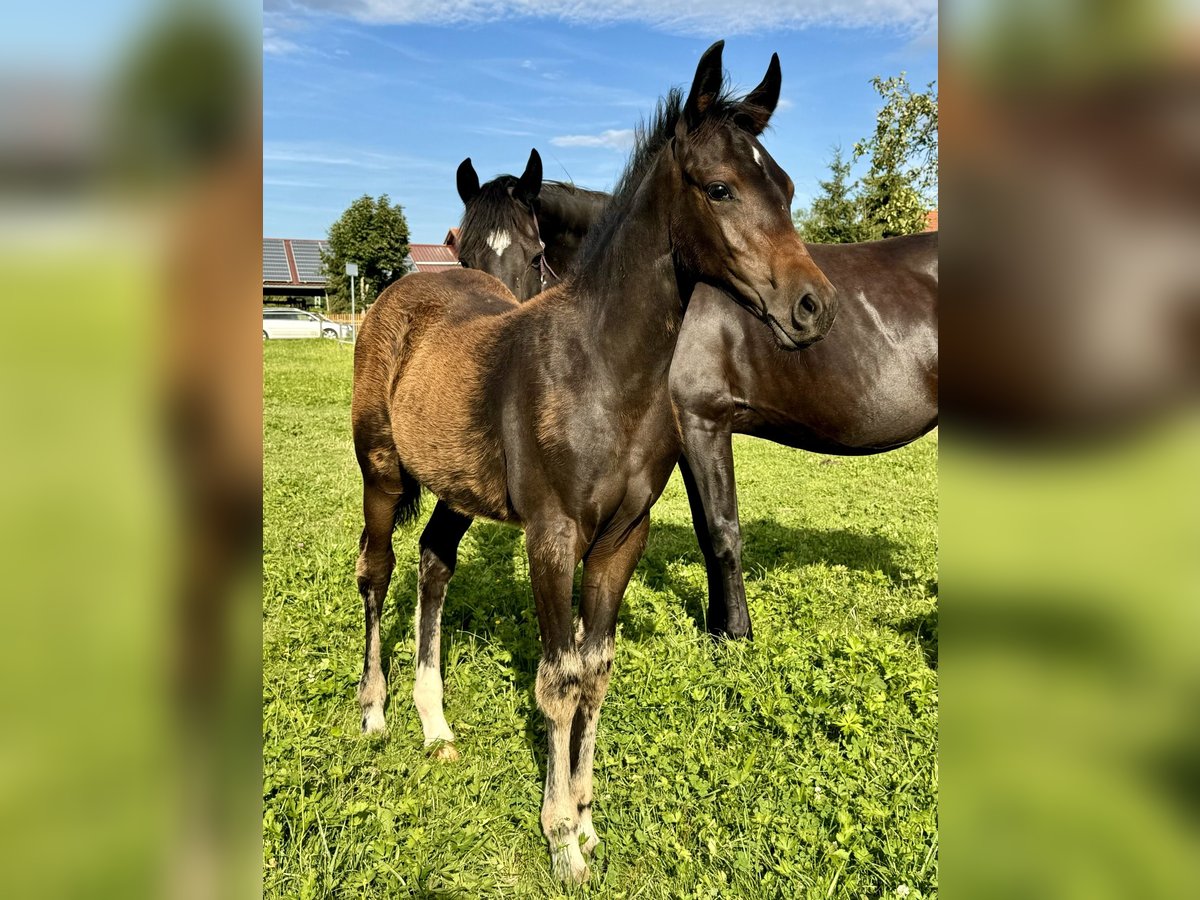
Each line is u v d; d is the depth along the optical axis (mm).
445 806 3227
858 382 4789
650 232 2854
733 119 2768
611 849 3041
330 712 3803
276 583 5246
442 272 4527
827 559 6512
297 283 50875
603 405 2855
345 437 12242
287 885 2703
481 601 5082
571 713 2988
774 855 2879
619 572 3107
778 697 3756
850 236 25547
